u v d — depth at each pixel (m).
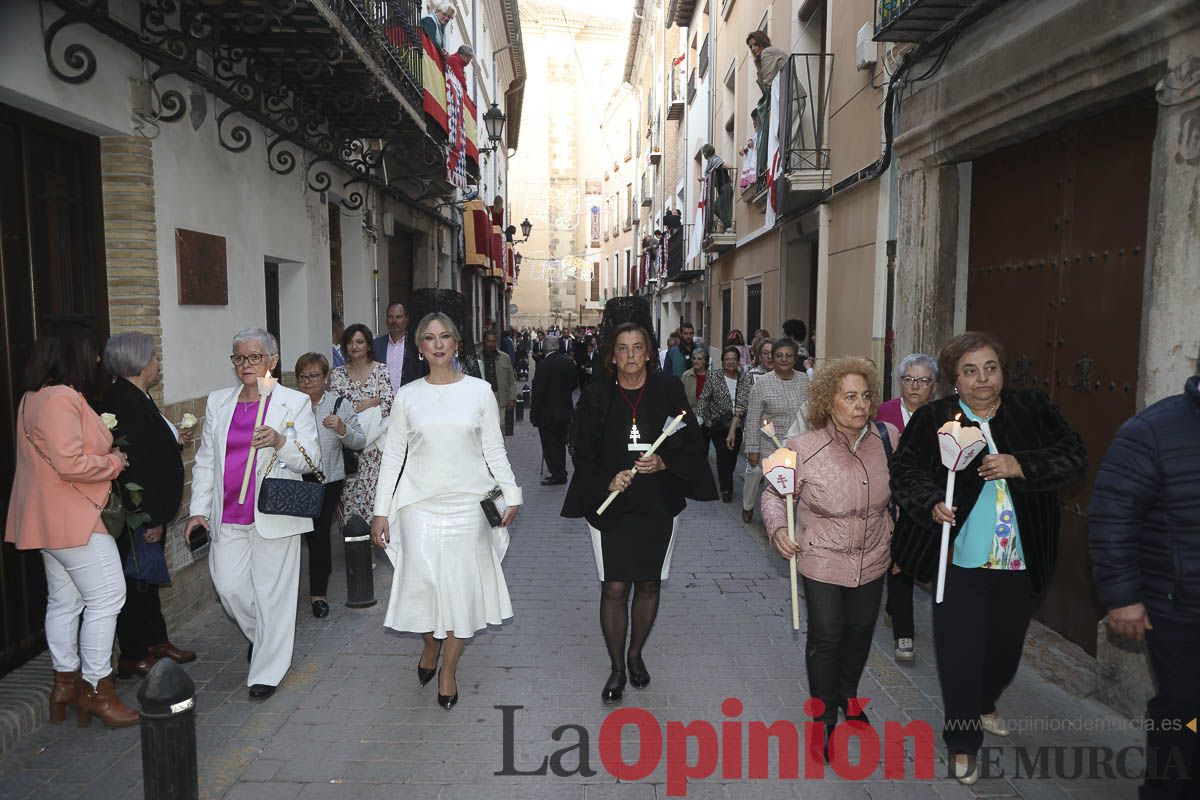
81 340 3.76
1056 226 4.79
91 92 4.29
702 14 19.91
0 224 3.97
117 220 4.68
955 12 5.38
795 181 8.89
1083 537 4.51
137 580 4.28
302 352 7.78
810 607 3.44
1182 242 3.46
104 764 3.52
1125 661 3.87
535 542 7.39
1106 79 3.93
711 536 7.48
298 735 3.78
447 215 15.95
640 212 34.44
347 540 5.55
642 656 4.68
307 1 4.93
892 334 6.97
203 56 5.54
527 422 17.73
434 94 9.72
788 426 7.27
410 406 4.05
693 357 9.92
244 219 6.23
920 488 3.29
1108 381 4.29
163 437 4.07
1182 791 2.63
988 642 3.43
